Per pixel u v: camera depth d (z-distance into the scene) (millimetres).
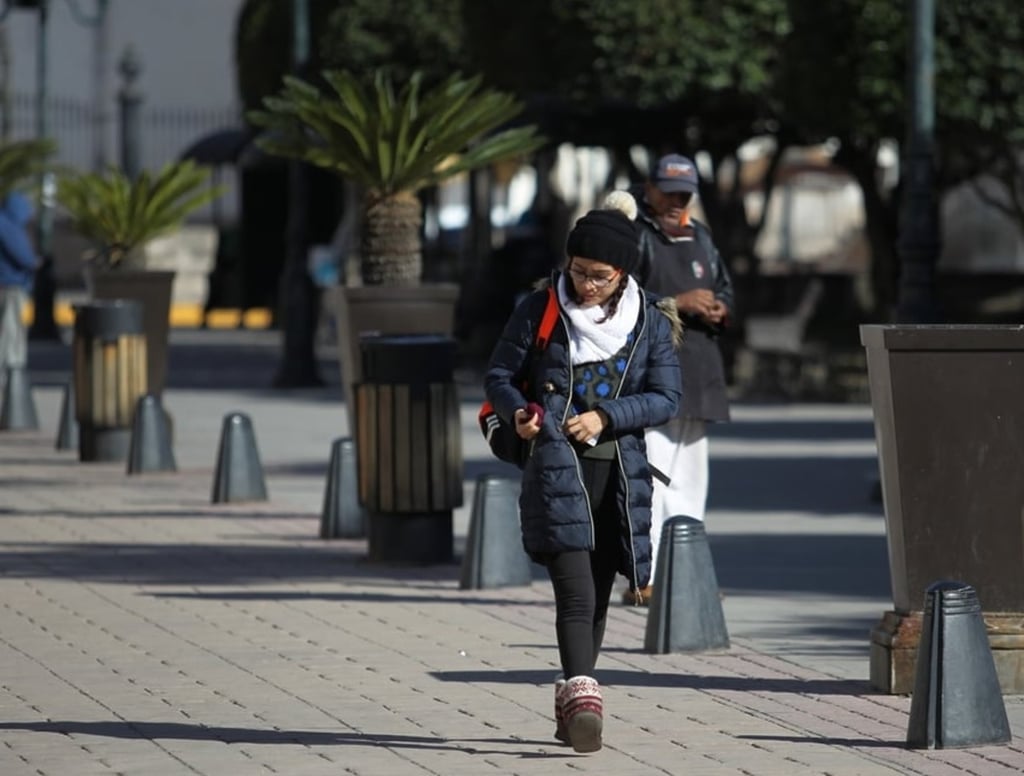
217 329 99125
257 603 24047
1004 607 18547
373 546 27328
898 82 47188
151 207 45406
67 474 39000
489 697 18672
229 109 113312
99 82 119750
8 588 25125
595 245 16406
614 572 16984
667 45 54344
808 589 25078
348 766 15953
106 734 17109
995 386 18266
